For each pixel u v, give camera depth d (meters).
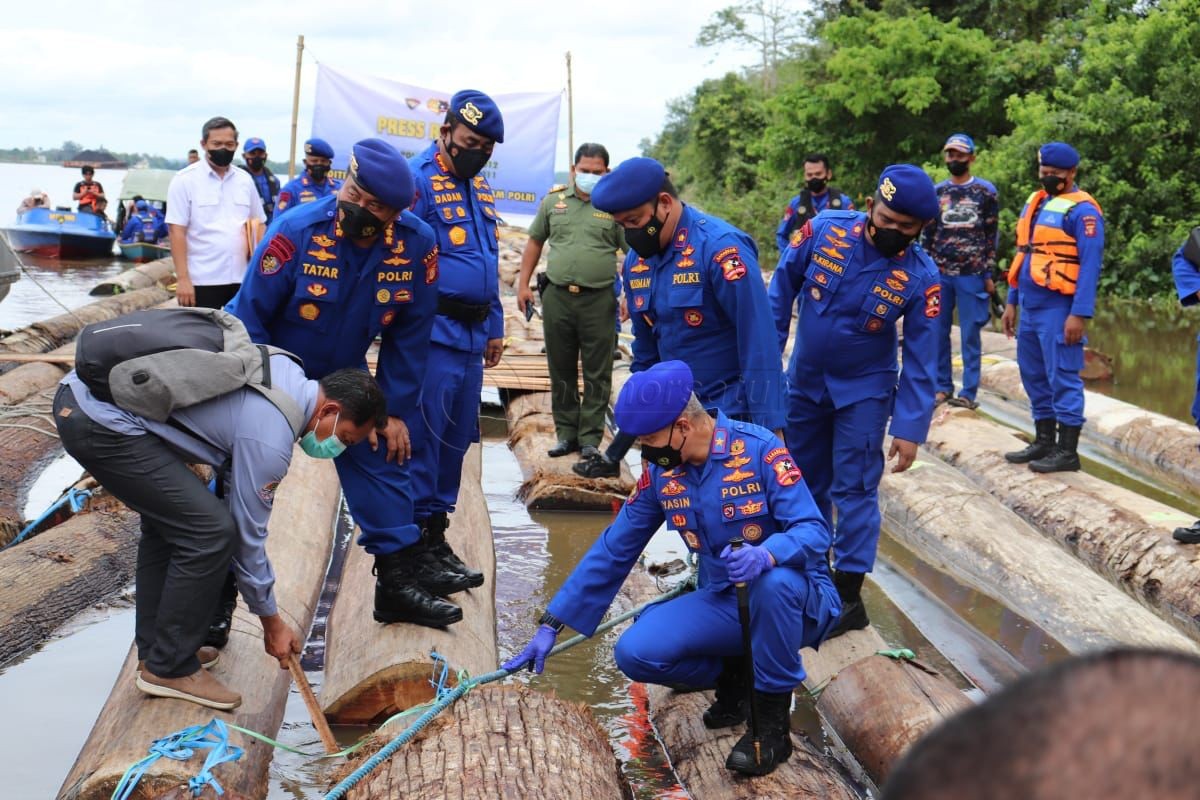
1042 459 7.81
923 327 4.86
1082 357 7.57
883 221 4.67
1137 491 8.21
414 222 4.28
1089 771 0.43
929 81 21.88
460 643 4.62
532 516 7.32
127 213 24.44
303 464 7.35
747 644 3.72
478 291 5.03
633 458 8.70
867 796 4.19
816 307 4.91
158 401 3.55
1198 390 6.64
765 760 3.86
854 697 4.52
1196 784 0.42
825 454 5.25
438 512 5.07
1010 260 19.16
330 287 4.17
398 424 4.48
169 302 15.96
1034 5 24.11
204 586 3.77
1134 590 6.32
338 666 4.60
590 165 7.41
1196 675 0.45
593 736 3.95
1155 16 17.83
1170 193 17.88
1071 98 18.81
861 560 5.15
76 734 4.43
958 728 0.47
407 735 3.76
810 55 29.72
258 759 4.00
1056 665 0.49
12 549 5.93
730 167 33.72
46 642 5.27
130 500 3.67
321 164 10.76
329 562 6.47
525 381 9.85
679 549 6.75
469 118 4.89
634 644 3.97
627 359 11.15
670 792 4.09
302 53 13.74
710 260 4.49
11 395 9.23
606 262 7.39
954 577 6.56
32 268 22.12
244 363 3.68
